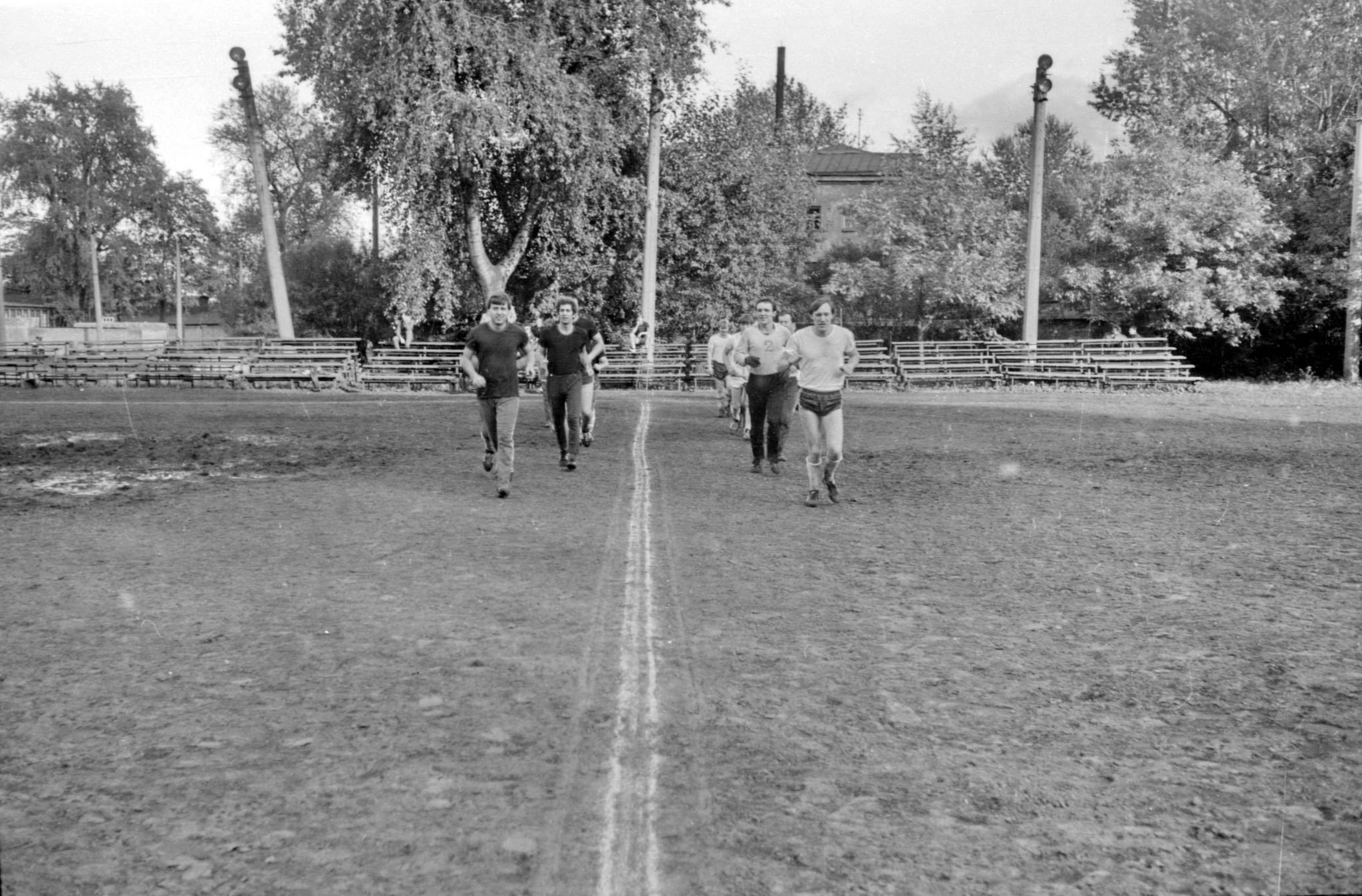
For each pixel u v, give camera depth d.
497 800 3.58
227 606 6.27
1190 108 40.31
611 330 40.59
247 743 4.11
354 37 32.31
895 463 14.05
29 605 6.30
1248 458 14.48
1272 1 39.84
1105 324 39.59
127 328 64.69
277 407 25.27
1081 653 5.38
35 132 80.56
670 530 8.82
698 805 3.54
